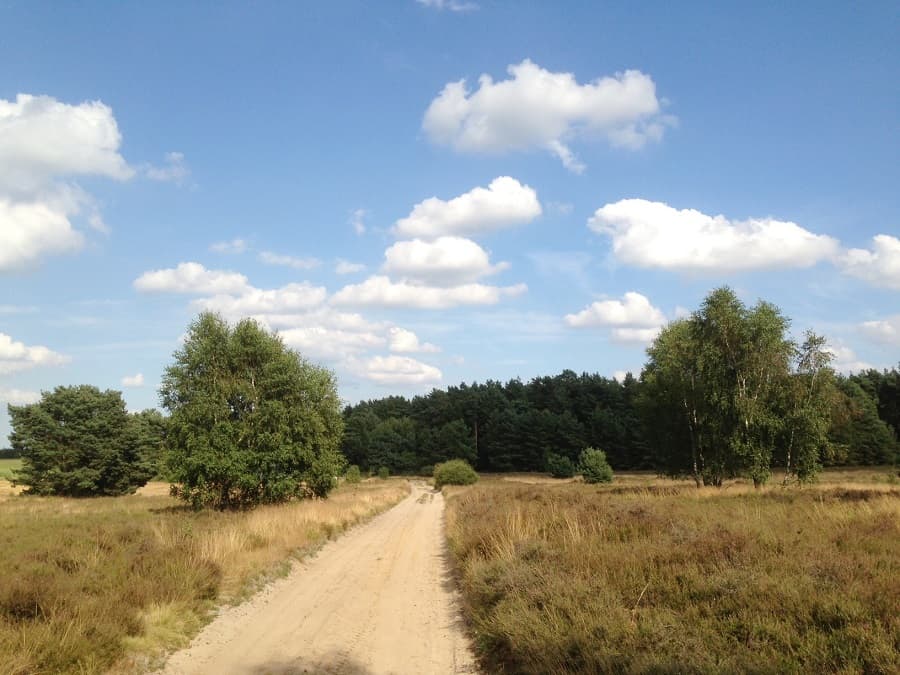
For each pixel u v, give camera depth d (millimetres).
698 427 46375
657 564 9180
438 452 117750
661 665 5371
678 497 28906
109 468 55406
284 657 7758
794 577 7520
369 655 7875
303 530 19328
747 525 12242
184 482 29359
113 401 56719
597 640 6262
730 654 5633
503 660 7180
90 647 6965
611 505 17547
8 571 10211
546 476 99438
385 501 42844
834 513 14750
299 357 32969
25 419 53656
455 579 13352
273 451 29875
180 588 10016
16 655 6285
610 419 102688
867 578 7375
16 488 65000
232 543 14273
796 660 5387
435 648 8195
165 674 7082
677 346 47938
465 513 22766
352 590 12320
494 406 123562
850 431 76625
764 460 41188
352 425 125500
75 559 11070
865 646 5383
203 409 28906
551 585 8258
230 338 30969
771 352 41844
